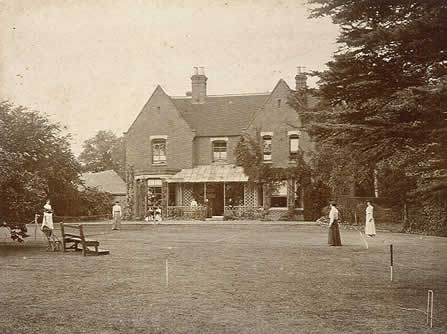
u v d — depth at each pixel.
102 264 15.61
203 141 40.88
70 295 10.91
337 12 9.97
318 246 20.67
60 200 41.22
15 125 21.86
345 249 19.48
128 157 41.44
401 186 27.48
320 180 36.25
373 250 19.08
